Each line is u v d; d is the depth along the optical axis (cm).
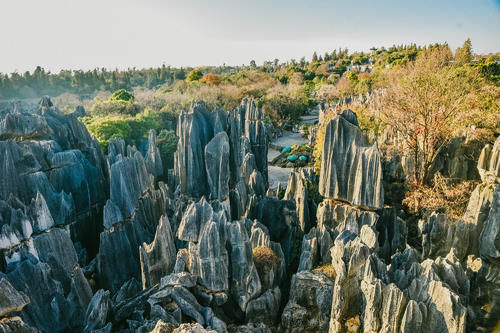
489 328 2136
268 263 2834
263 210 3856
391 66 13812
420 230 3712
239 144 5191
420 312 1873
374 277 2131
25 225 2652
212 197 4288
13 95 16050
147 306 2575
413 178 4581
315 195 4425
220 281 2530
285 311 2658
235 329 2503
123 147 5334
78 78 19012
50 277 2547
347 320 2300
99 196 4216
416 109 4703
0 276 2333
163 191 4647
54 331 2495
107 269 3281
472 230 2853
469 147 4438
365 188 2964
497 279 2303
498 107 4703
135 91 15838
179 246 3681
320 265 2917
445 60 7525
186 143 4309
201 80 14950
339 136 3089
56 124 4338
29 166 3488
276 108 11712
